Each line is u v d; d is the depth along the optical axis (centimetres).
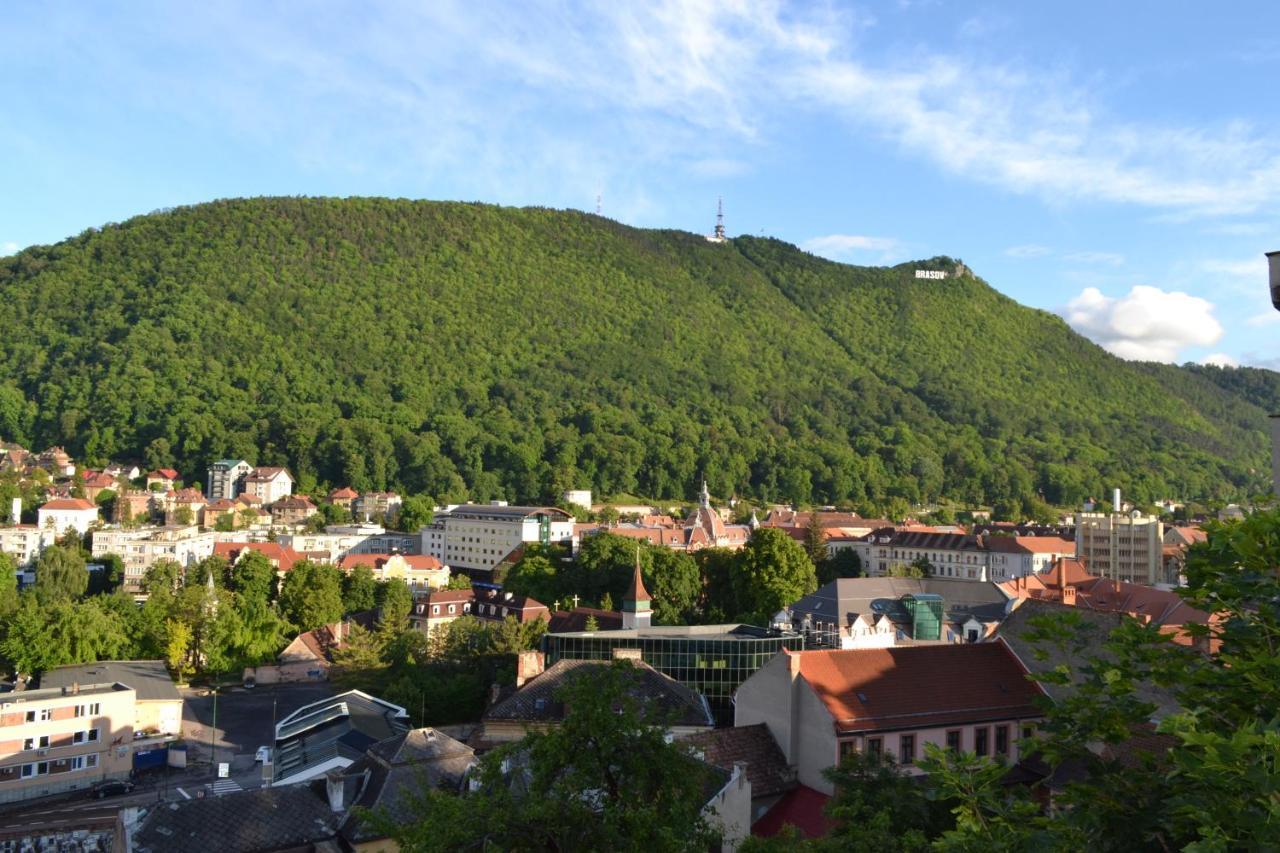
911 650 7144
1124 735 2509
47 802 11444
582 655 11400
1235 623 2427
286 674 17200
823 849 4397
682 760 4141
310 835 6391
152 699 13175
